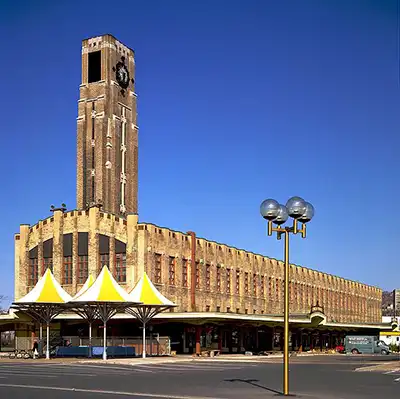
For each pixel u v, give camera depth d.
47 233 70.50
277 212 23.25
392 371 40.72
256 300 87.56
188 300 71.81
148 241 65.81
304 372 39.06
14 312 67.88
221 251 80.06
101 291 53.50
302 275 103.06
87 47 87.25
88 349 55.75
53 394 24.05
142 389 26.33
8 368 40.72
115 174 84.44
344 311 119.12
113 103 85.88
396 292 145.88
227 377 33.53
